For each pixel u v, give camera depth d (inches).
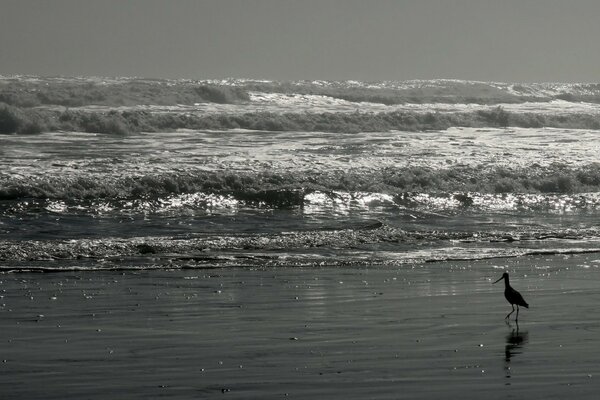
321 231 1951.3
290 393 832.9
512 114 4092.0
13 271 1504.7
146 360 952.9
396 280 1483.8
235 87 4215.1
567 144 3420.3
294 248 1786.4
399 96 4827.8
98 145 2925.7
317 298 1322.6
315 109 4136.3
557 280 1493.6
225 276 1505.9
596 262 1695.4
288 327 1121.4
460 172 2736.2
